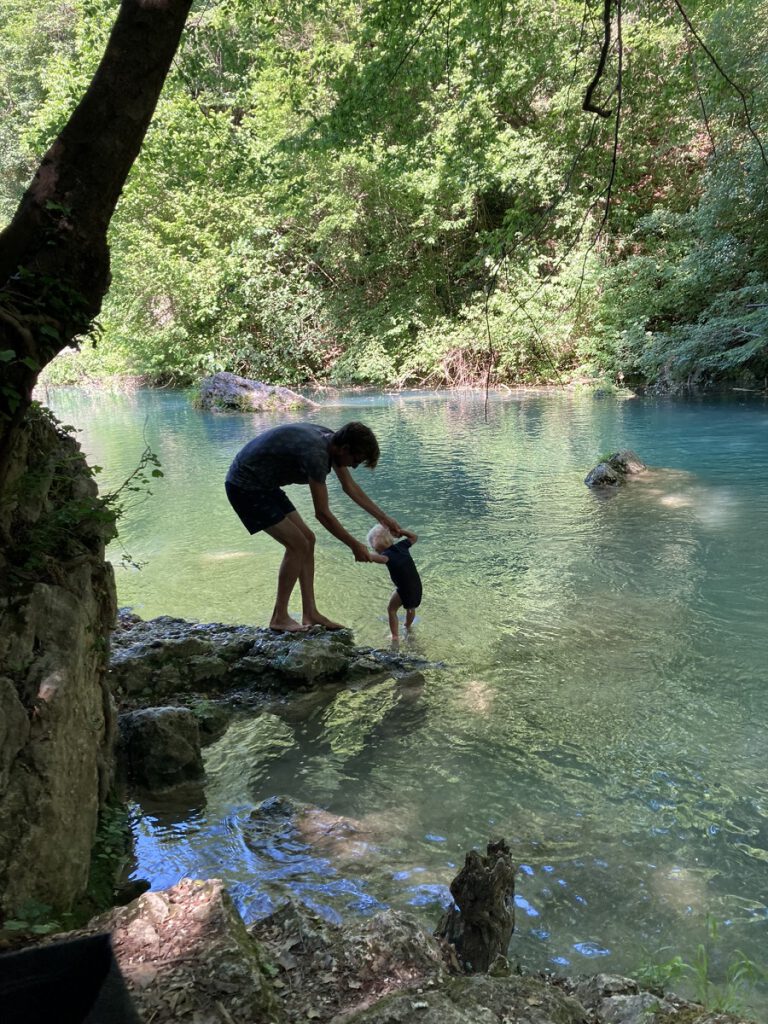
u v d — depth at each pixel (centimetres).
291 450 529
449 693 466
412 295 2539
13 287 298
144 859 314
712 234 1844
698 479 999
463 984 199
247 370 2627
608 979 225
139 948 202
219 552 810
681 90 910
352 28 1741
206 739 434
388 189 2389
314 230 2650
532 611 594
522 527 832
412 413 1819
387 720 437
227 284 2602
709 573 652
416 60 1000
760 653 493
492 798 347
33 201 301
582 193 771
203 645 511
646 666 484
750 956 244
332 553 787
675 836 311
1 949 220
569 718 422
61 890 259
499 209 2392
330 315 2633
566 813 332
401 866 299
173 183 2527
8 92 3394
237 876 298
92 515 344
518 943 253
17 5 3331
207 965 192
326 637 525
